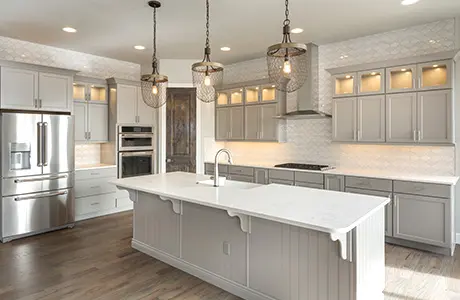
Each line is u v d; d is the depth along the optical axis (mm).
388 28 4266
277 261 2502
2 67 4188
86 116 5422
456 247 3840
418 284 2918
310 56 4922
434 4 3467
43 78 4570
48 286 2898
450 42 3941
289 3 3412
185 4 3443
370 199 2529
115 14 3738
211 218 2973
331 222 1894
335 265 2197
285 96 5449
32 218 4336
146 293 2791
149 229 3660
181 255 3277
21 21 3971
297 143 5484
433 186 3619
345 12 3684
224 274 2877
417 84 3908
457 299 2652
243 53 5527
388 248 3855
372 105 4285
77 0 3348
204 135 6191
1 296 2707
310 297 2326
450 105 3689
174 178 3764
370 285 2330
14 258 3551
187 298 2717
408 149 4324
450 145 3723
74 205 4816
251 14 3744
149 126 6070
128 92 5754
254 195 2719
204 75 3012
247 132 5785
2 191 4074
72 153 4770
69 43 4930
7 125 4102
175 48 5211
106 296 2732
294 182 4824
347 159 4910
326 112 5074
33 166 4336
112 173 5562
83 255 3648
